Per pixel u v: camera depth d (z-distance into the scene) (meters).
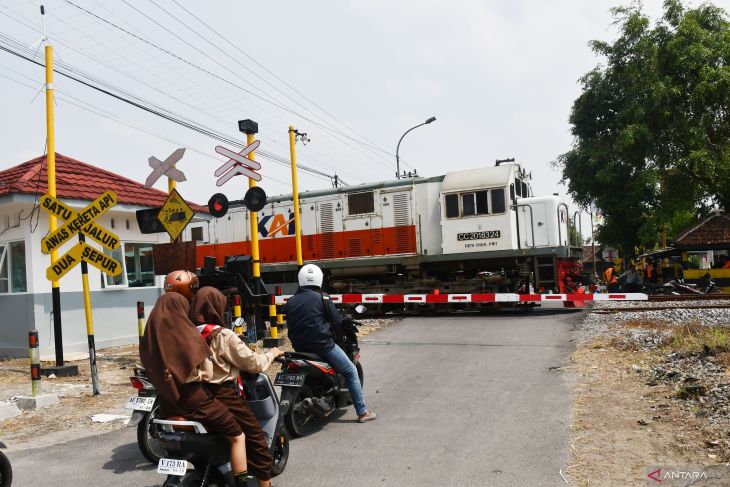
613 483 4.48
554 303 19.94
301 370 6.17
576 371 8.46
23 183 11.91
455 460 5.18
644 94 25.20
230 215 20.17
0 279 13.19
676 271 25.33
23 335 12.57
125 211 13.77
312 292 6.55
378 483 4.76
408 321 15.44
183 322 3.95
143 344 3.97
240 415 4.21
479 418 6.43
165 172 9.60
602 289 24.98
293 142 15.14
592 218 29.16
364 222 17.88
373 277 18.50
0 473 4.77
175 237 9.57
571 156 28.12
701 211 29.41
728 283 24.25
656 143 25.84
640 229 26.12
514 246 16.25
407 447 5.61
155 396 5.32
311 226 18.69
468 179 16.70
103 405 8.12
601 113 28.02
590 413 6.33
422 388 8.04
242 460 4.06
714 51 24.95
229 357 4.18
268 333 13.34
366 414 6.60
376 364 9.92
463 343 11.48
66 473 5.40
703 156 24.22
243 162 10.85
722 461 4.72
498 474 4.79
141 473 5.35
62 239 8.99
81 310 13.13
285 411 5.98
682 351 8.67
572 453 5.17
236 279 9.27
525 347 10.69
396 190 17.55
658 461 4.85
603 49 27.73
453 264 17.16
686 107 25.34
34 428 7.08
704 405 6.12
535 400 7.02
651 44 25.73
